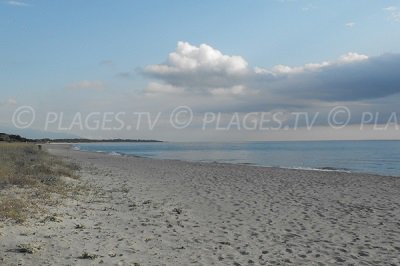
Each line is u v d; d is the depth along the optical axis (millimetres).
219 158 58656
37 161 29000
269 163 46094
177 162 42969
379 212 14102
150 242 9711
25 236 9461
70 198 15031
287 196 17781
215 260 8422
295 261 8469
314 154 70438
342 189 20266
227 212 13891
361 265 8250
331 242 10023
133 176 26062
